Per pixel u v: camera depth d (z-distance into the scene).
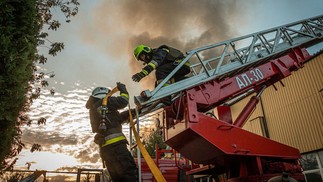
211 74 3.83
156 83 3.77
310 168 9.57
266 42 4.83
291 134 10.39
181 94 3.45
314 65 9.78
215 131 3.21
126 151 2.85
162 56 3.46
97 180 8.24
